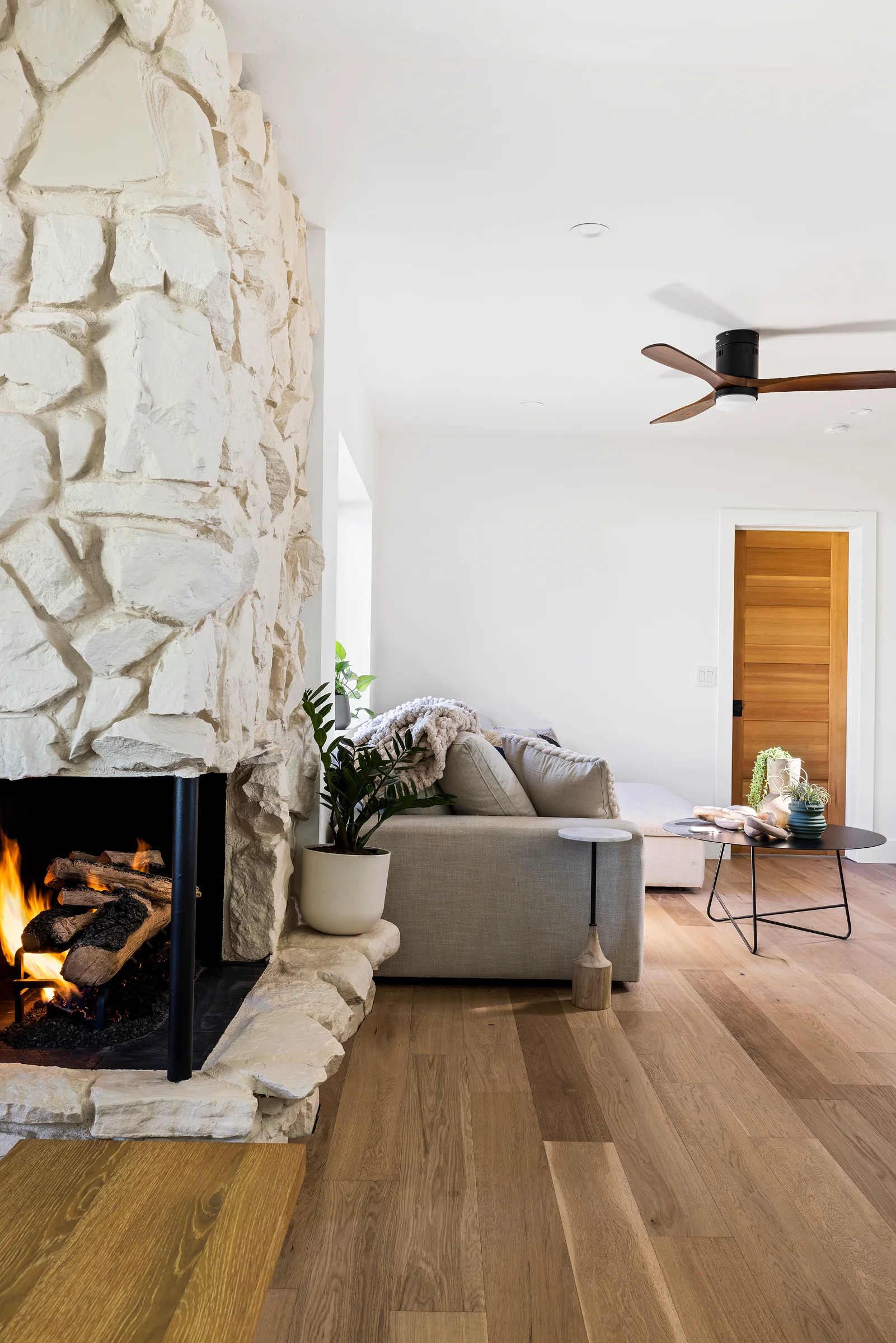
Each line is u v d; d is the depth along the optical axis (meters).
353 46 2.18
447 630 5.84
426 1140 2.18
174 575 1.71
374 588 5.69
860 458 5.87
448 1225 1.83
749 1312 1.60
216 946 2.59
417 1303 1.60
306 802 3.04
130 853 2.52
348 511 5.39
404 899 3.28
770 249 3.28
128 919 2.14
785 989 3.34
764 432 5.64
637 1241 1.79
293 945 2.79
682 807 4.98
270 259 2.38
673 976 3.48
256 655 2.21
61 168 1.75
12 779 1.99
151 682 1.73
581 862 3.28
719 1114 2.34
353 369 4.08
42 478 1.72
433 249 3.31
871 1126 2.29
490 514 5.85
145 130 1.75
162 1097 1.75
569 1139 2.19
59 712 1.75
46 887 2.42
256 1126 1.85
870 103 2.41
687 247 3.27
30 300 1.74
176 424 1.71
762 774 4.38
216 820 2.59
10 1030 2.07
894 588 5.88
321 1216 1.86
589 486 5.87
